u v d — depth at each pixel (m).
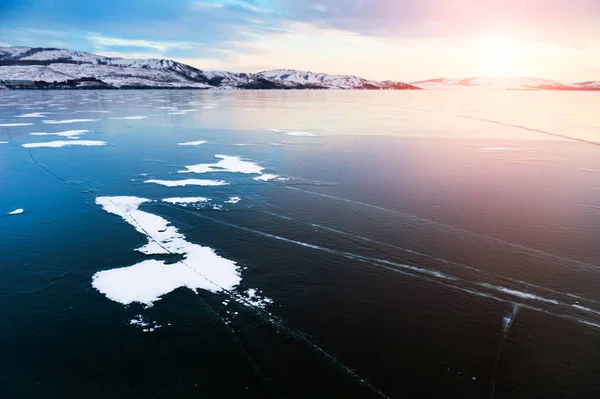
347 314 8.99
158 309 9.12
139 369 7.36
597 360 7.65
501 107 73.75
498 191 17.84
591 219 14.49
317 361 7.55
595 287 10.10
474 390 6.91
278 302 9.42
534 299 9.60
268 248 12.11
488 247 12.23
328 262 11.29
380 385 6.99
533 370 7.38
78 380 7.11
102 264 11.09
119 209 15.26
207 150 26.75
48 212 14.95
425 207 15.68
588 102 96.50
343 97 115.94
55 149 26.64
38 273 10.62
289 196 16.95
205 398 6.70
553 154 26.28
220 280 10.33
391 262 11.33
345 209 15.42
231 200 16.36
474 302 9.46
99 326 8.55
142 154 25.23
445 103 87.44
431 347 7.96
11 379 7.12
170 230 13.34
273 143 29.80
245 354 7.72
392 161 23.95
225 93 131.25
